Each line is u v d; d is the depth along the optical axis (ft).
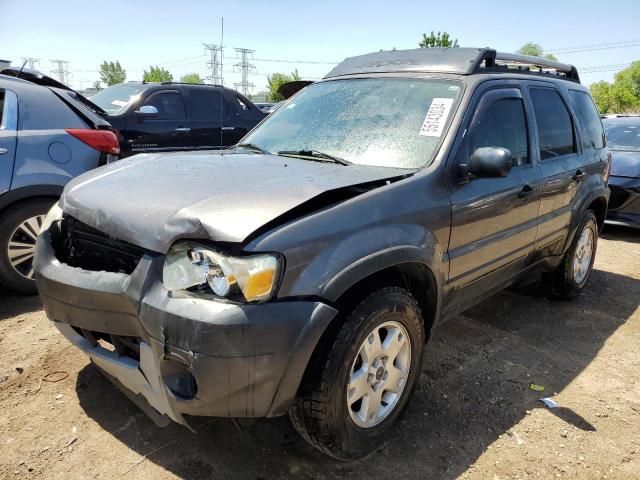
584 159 14.42
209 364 6.41
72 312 7.93
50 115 14.28
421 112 10.25
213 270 6.61
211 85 30.01
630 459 8.64
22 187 13.30
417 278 9.03
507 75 11.80
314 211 7.38
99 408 9.32
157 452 8.30
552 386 10.76
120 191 8.13
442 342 12.51
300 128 11.35
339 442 7.67
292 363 6.75
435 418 9.49
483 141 10.37
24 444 8.36
